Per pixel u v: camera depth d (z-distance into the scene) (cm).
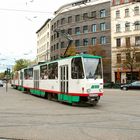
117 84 5497
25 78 3703
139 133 976
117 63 6381
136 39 6153
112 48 6506
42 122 1234
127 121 1248
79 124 1178
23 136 945
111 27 6569
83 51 7100
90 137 919
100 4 6788
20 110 1681
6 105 1983
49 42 9062
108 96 2950
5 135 963
